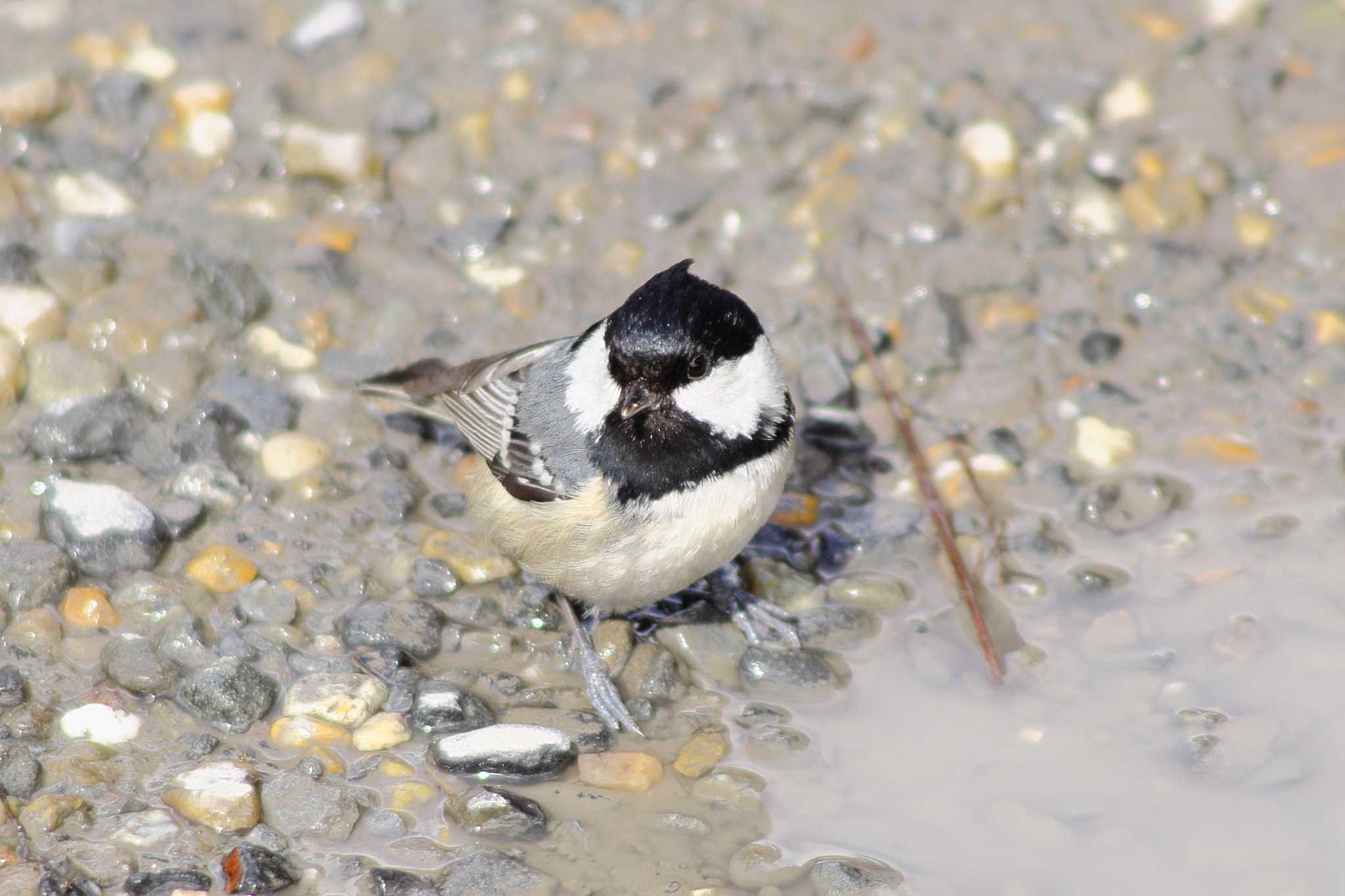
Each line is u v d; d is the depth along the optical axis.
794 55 13.91
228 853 7.66
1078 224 12.62
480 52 13.89
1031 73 13.68
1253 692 8.91
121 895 7.38
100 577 9.43
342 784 8.20
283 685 8.86
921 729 8.77
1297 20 14.15
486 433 9.40
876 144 13.23
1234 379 11.34
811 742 8.70
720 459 8.48
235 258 11.77
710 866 7.78
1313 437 10.82
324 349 11.36
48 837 7.69
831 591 9.78
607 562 8.77
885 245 12.43
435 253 12.22
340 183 12.61
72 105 12.98
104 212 12.13
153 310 11.22
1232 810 8.15
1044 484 10.57
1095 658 9.20
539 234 12.41
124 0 14.10
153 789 8.07
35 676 8.73
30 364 10.69
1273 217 12.56
